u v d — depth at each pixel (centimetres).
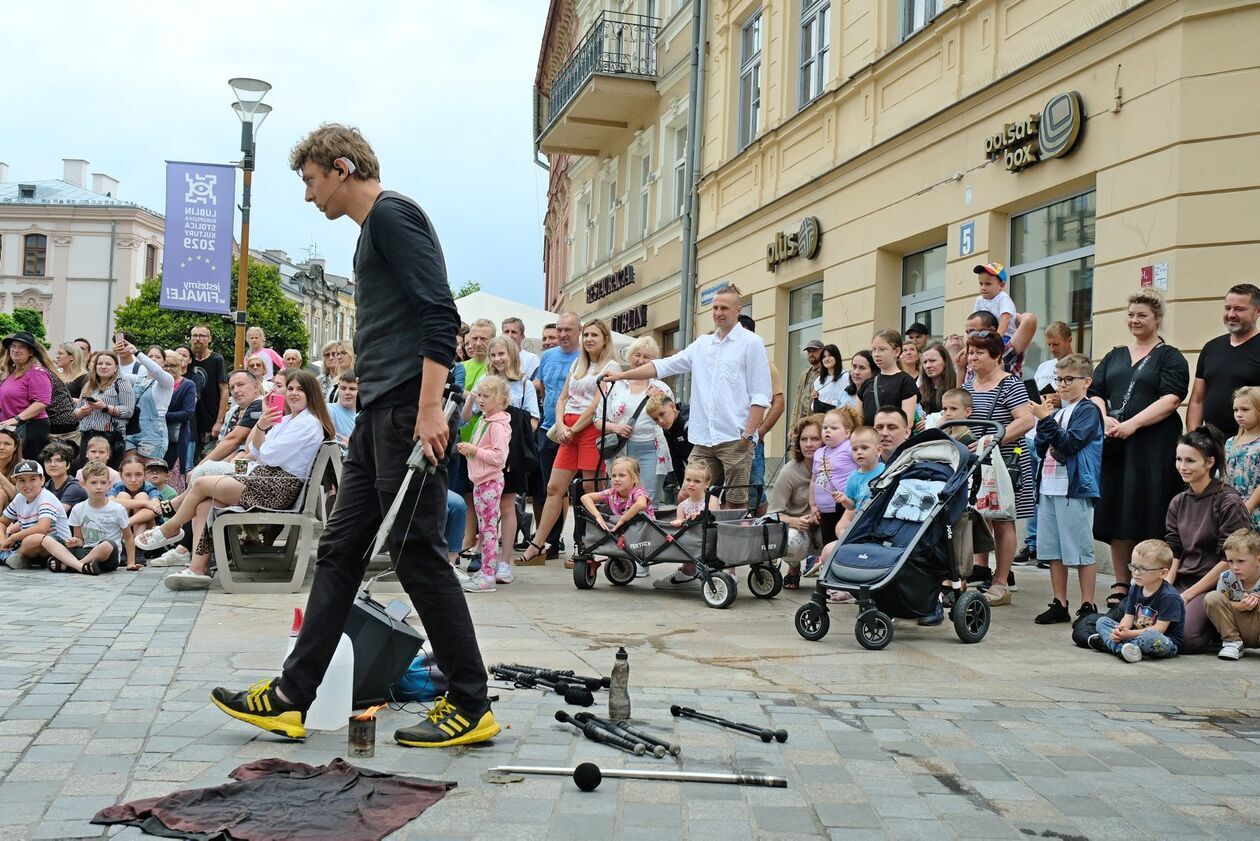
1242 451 698
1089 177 1037
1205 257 909
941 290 1330
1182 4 918
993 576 853
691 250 2047
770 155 1744
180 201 1744
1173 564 675
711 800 355
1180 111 920
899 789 373
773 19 1747
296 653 411
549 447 1107
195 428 1363
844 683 549
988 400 818
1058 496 730
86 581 840
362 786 351
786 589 891
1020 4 1136
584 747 411
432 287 401
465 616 410
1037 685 554
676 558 802
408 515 401
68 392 1146
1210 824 346
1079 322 1066
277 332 6769
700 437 888
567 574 962
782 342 1714
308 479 805
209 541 817
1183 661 624
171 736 408
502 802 346
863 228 1445
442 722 406
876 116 1422
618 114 2462
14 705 448
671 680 543
